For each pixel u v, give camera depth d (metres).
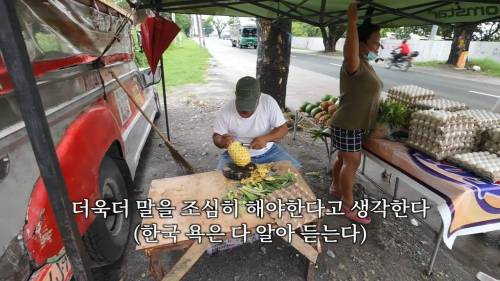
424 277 2.56
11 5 0.92
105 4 3.36
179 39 32.78
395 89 3.61
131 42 5.50
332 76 13.05
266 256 2.77
